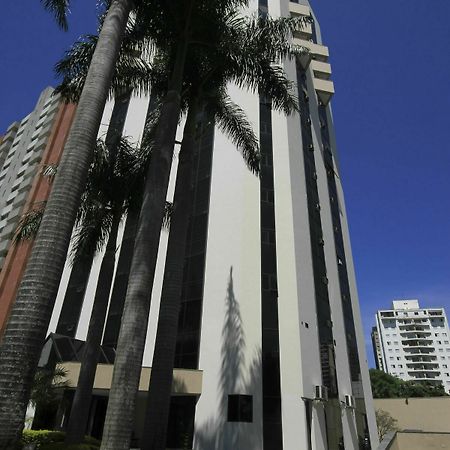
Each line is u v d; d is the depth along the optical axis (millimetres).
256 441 21719
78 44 15242
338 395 28953
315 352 26672
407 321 130375
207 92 16469
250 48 15469
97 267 31984
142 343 9367
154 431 10672
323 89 49594
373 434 34656
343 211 45844
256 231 28234
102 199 18141
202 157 32562
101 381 22266
